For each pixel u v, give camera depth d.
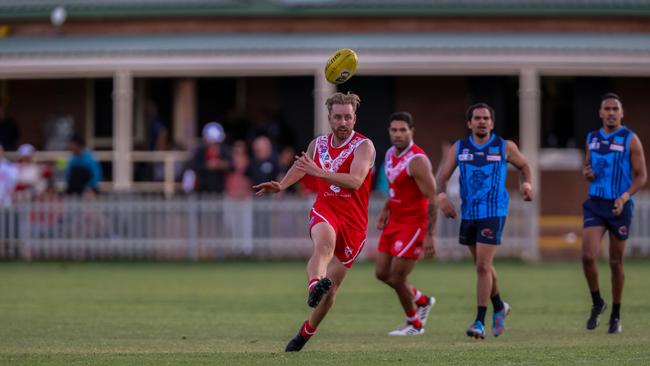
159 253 90.00
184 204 89.94
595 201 45.16
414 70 94.44
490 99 104.12
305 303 57.75
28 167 94.75
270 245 89.81
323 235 35.50
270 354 36.50
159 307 55.75
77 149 92.19
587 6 102.69
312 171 34.91
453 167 43.53
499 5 102.62
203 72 96.56
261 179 91.06
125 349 38.78
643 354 36.16
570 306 56.06
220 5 104.00
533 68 94.00
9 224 90.44
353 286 67.50
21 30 107.62
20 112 108.62
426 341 41.78
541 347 38.59
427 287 66.56
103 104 107.81
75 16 106.00
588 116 103.38
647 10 102.88
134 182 103.69
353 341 41.91
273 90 105.94
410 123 44.16
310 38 100.88
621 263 44.72
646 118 104.00
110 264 86.25
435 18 103.56
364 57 94.44
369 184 36.97
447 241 88.88
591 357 35.41
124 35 105.25
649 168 103.69
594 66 94.12
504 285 68.00
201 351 37.94
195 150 92.44
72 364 34.19
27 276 75.12
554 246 92.69
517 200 89.06
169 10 104.69
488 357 35.53
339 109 36.31
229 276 75.12
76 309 54.81
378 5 102.94
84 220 90.25
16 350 38.50
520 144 103.94
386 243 44.81
